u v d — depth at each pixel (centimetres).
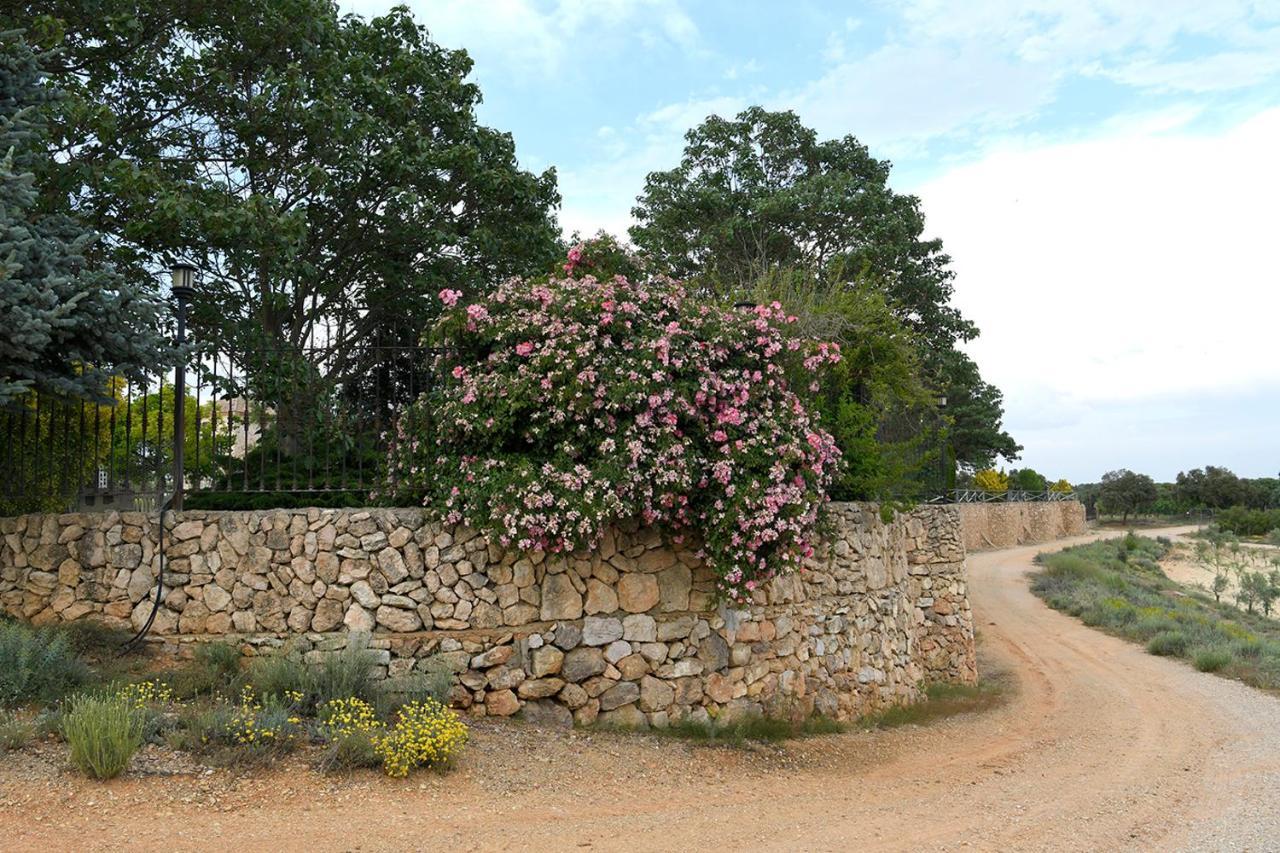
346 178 1278
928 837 591
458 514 787
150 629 768
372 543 789
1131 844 607
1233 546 4622
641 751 746
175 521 785
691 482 808
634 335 835
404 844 482
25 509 852
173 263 1160
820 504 971
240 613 774
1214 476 7781
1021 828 633
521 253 1456
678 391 814
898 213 2480
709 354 853
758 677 898
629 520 841
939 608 1491
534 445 819
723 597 842
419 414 847
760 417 870
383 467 867
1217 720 1180
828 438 942
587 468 771
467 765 635
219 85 1179
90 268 905
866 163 2619
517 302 859
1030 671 1611
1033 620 2280
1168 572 4181
